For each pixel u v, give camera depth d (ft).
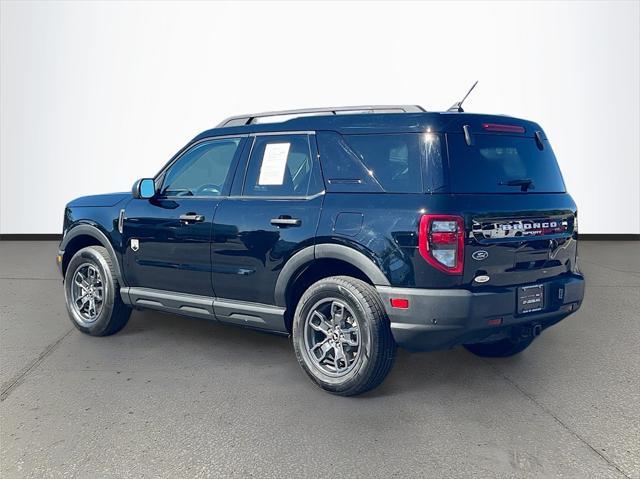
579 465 9.47
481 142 11.94
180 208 15.06
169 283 15.40
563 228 12.71
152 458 9.72
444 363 14.75
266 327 13.71
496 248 11.39
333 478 9.09
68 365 14.49
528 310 11.83
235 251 13.79
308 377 13.61
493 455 9.81
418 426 10.95
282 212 13.05
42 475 9.16
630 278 26.20
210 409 11.75
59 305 20.97
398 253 11.25
